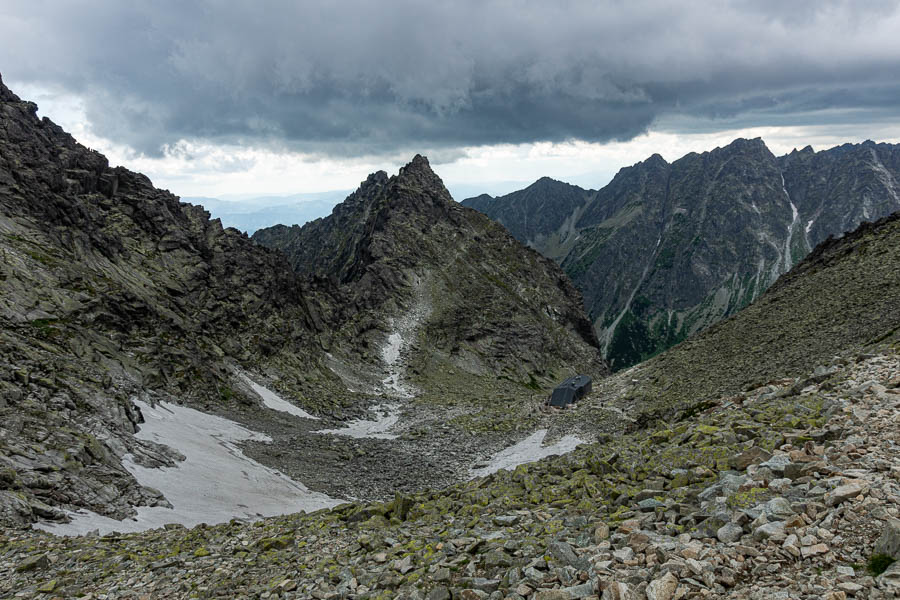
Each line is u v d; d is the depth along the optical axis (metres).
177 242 113.00
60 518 27.78
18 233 78.00
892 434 15.46
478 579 13.41
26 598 17.50
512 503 20.86
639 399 73.81
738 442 19.89
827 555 10.59
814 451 15.87
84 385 49.00
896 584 9.07
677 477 17.75
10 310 59.19
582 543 14.14
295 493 45.97
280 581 16.33
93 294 73.38
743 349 71.25
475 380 153.25
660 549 12.16
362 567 16.36
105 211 107.69
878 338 33.31
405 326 168.38
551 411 85.00
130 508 32.59
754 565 10.97
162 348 75.69
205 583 17.53
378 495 49.78
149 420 53.28
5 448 32.31
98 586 18.14
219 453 51.25
